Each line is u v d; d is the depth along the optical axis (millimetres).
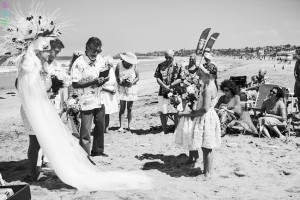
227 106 8961
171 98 7258
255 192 4879
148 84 31562
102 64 5949
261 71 12500
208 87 5207
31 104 4809
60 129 5047
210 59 5426
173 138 8508
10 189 3928
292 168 6008
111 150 7359
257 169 5961
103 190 4859
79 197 4566
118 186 4988
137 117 12242
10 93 24109
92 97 5949
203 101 5227
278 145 7723
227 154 6895
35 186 5039
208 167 5477
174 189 4938
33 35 4848
